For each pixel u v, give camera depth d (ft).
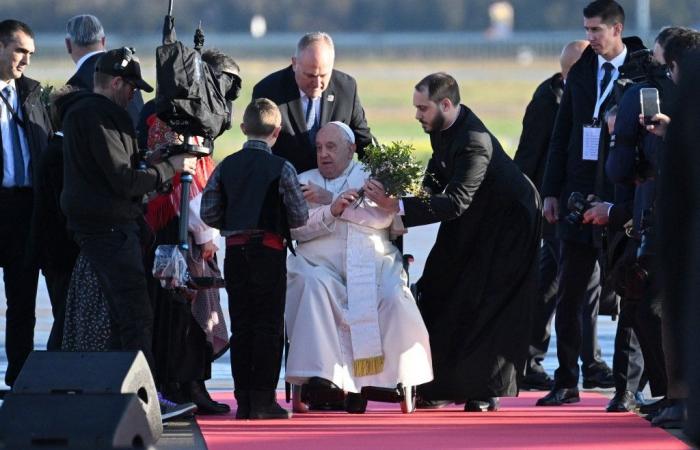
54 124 101.40
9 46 103.14
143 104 110.01
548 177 112.27
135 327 91.20
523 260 104.99
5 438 72.23
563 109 112.47
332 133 103.24
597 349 119.14
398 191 100.07
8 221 103.71
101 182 90.74
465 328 104.83
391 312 101.45
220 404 103.24
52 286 102.01
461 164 102.58
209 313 101.19
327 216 101.86
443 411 104.47
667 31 92.84
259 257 97.09
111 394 74.54
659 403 98.94
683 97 59.21
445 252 105.50
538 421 98.27
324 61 105.40
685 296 59.06
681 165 59.11
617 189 101.65
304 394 101.40
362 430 93.76
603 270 103.55
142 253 93.20
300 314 100.63
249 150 97.91
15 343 104.78
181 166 92.84
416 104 103.71
